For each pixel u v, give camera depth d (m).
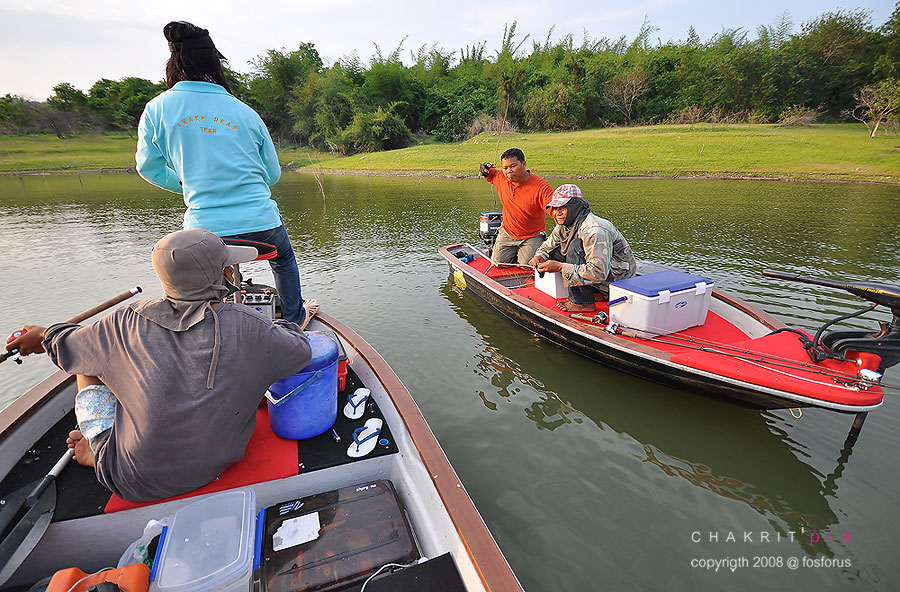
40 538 1.49
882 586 2.16
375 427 2.14
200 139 2.35
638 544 2.42
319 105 45.38
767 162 20.77
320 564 1.51
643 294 3.50
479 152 29.94
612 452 3.12
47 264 7.58
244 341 1.61
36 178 25.41
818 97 36.31
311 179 25.72
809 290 5.92
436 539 1.68
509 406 3.64
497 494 2.76
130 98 51.09
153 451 1.51
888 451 3.02
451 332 4.94
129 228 10.70
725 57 39.78
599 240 3.94
